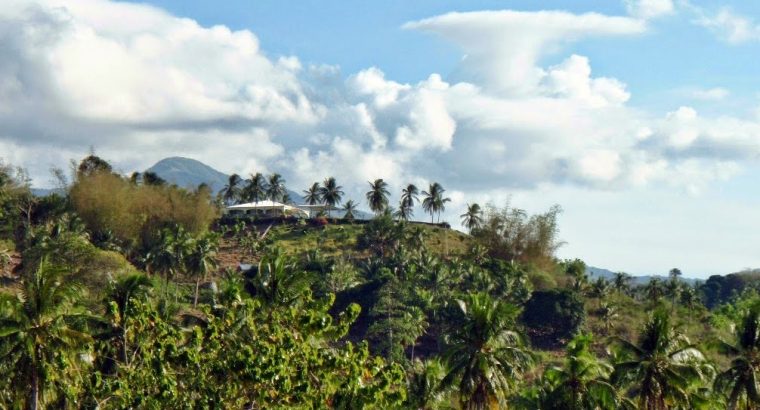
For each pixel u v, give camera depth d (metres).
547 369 56.94
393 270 151.50
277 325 35.31
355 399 35.12
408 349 127.69
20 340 46.59
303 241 189.88
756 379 58.53
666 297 187.12
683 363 56.09
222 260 174.12
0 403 45.88
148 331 36.50
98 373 34.06
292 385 33.69
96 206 155.62
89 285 103.25
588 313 144.12
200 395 33.38
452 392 61.22
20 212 157.38
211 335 35.16
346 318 37.62
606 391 54.38
